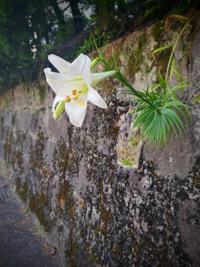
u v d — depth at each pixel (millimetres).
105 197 1916
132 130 1636
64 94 936
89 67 878
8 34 3188
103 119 1990
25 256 2688
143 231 1538
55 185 2803
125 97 1716
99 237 1963
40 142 3387
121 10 1869
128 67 1687
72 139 2518
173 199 1328
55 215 2746
